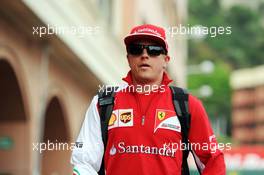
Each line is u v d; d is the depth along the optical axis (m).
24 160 25.62
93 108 7.52
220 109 157.12
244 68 183.75
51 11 24.12
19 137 25.55
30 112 25.53
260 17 195.50
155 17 55.28
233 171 35.94
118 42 38.19
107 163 7.37
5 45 22.39
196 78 154.38
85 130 7.50
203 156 7.49
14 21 22.94
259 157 35.97
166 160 7.23
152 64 7.41
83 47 28.58
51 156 31.27
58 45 25.73
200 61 168.62
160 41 7.42
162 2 60.78
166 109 7.36
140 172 7.19
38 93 26.55
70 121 31.33
